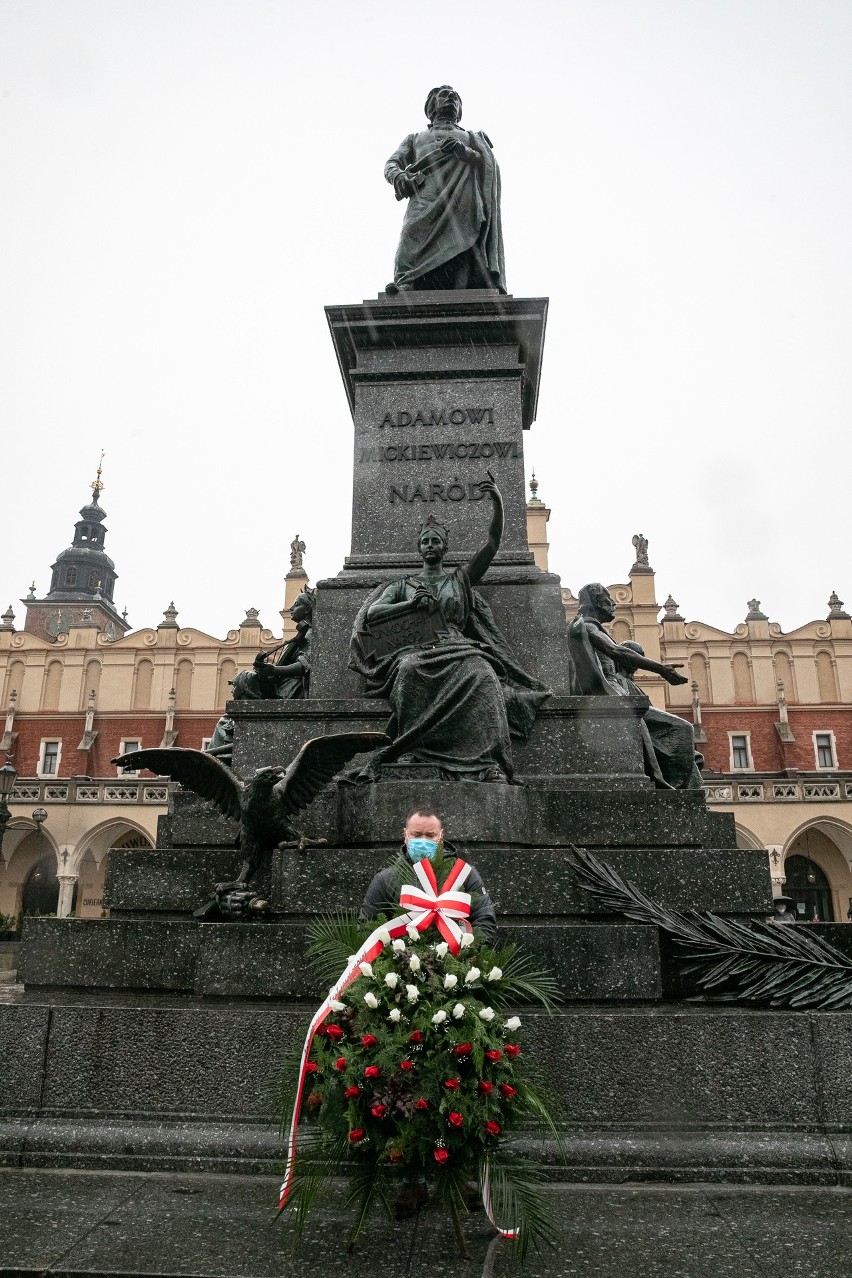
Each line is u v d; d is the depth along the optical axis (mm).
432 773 5281
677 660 45500
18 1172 3631
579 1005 4250
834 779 36562
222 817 5676
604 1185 3545
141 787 36906
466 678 5469
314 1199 3053
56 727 46625
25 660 47750
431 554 6152
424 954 3090
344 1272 2748
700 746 44312
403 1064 2855
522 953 4309
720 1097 3764
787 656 45625
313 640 6402
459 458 6957
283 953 4320
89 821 36688
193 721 46281
